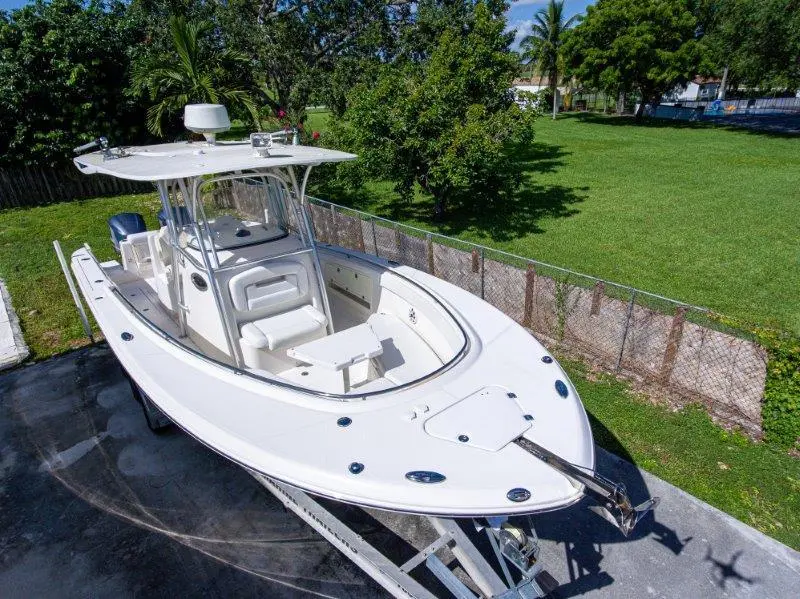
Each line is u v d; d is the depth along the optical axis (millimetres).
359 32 15898
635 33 24594
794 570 3004
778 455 3924
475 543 3254
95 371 5371
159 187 3697
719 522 3330
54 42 12969
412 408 2688
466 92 9320
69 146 13250
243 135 23422
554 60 32219
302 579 3078
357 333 3467
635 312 5238
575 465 2348
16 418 4664
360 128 9102
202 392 2971
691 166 14961
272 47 14461
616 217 10055
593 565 3072
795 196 11172
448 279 6887
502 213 10602
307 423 2662
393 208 11406
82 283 4695
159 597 2990
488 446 2443
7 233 10609
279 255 3691
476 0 13102
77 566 3201
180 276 3965
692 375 4629
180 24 11695
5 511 3641
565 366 5172
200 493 3750
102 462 4078
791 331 5574
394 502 2256
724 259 7781
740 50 19188
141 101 13945
